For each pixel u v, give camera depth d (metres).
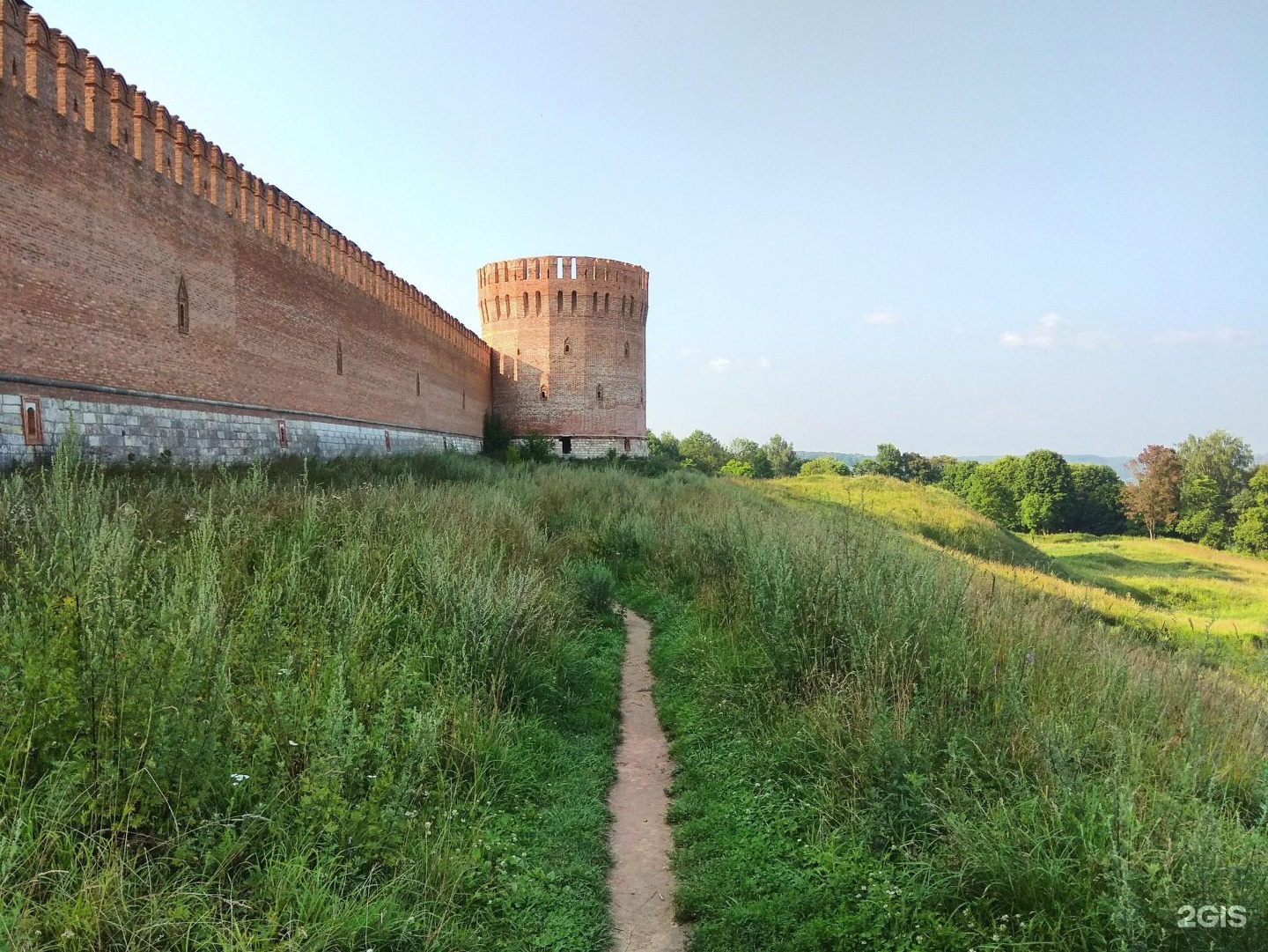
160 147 17.31
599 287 53.72
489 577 8.59
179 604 5.31
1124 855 3.91
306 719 4.77
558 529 16.91
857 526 11.07
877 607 7.05
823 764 5.59
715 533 13.37
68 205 14.38
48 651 4.24
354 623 6.51
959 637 6.45
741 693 7.23
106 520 6.28
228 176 20.25
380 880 4.11
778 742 6.18
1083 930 3.66
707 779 6.14
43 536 6.30
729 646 8.47
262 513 9.76
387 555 8.96
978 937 3.89
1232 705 6.69
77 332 14.60
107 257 15.48
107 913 3.19
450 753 5.55
